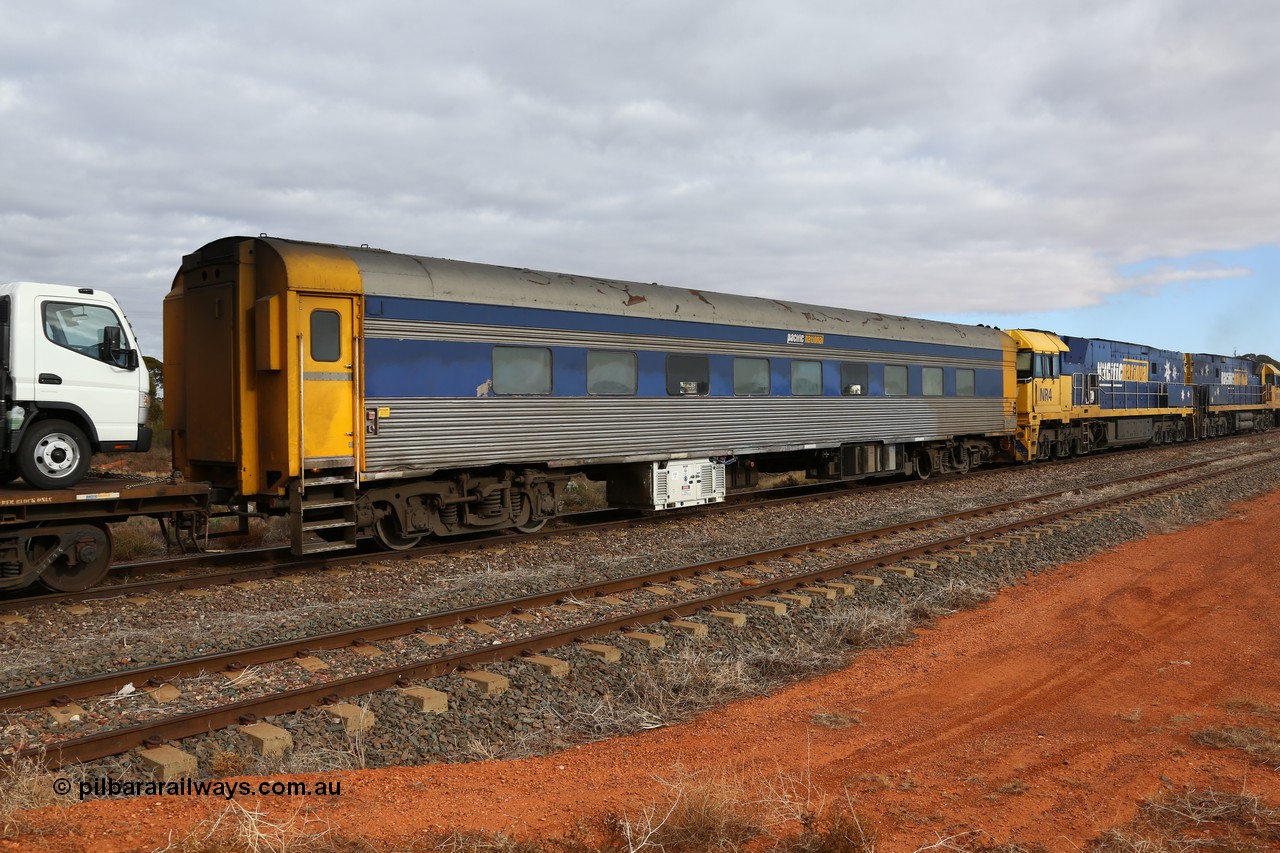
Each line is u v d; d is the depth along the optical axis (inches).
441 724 230.4
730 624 323.9
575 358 512.1
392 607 341.7
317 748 209.2
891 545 479.2
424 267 452.1
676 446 570.9
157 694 234.7
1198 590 383.2
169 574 396.8
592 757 211.5
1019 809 170.4
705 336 591.2
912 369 777.6
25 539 346.9
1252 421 1882.4
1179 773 187.2
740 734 229.6
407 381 437.1
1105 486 752.3
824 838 152.7
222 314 422.9
